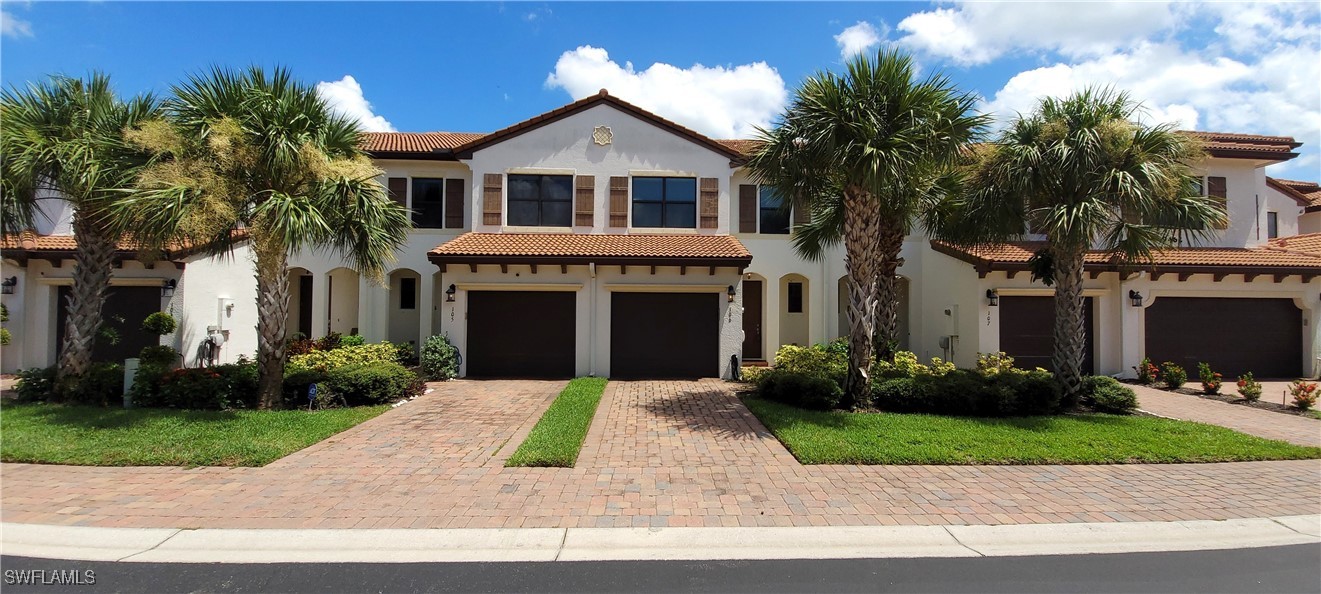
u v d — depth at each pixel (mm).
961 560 4168
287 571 3926
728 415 9375
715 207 15430
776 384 10406
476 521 4797
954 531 4652
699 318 14078
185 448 6758
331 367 12367
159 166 8000
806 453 6723
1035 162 9109
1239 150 15406
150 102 9672
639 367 13977
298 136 8594
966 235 10820
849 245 9680
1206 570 4020
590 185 15289
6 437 7148
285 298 9672
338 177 8852
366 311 15703
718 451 7078
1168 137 8906
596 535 4543
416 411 9656
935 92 8586
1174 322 14547
